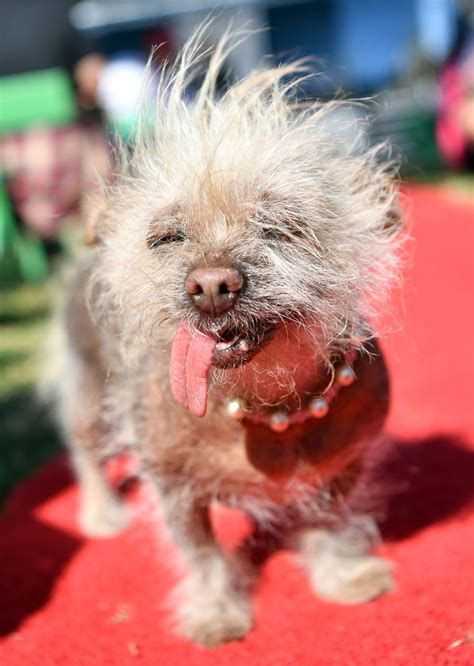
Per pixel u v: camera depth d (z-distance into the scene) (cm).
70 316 69
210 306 46
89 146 156
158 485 55
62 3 249
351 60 351
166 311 48
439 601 52
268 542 63
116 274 51
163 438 52
